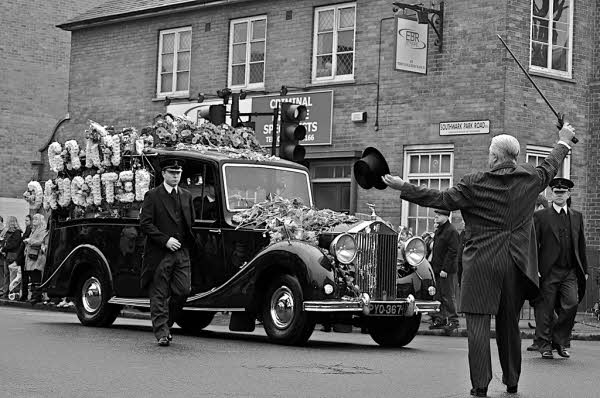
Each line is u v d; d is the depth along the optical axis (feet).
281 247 45.09
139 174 51.08
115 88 105.60
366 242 45.11
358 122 84.64
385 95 83.25
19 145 128.26
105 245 52.54
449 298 60.44
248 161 50.24
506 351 29.84
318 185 87.51
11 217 83.41
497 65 76.64
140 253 50.75
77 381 30.96
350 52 86.17
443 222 60.44
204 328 57.16
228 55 95.35
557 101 78.79
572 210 44.14
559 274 43.50
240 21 94.89
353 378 33.68
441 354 43.60
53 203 56.29
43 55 130.11
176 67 100.22
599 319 72.02
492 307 28.94
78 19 108.78
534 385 33.27
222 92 73.97
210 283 48.49
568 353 44.39
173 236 42.98
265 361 37.73
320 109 87.15
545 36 78.79
